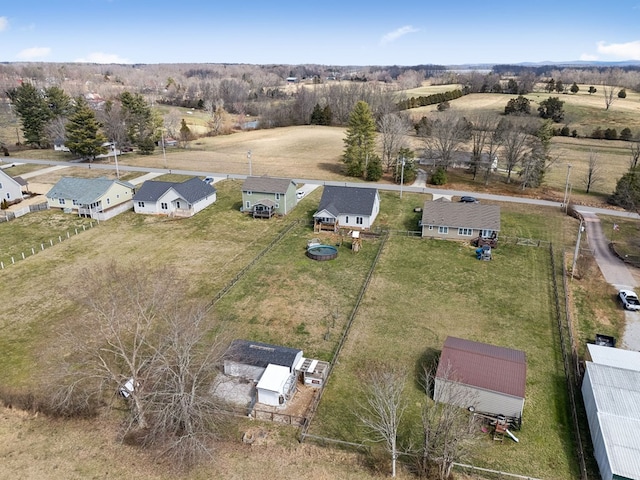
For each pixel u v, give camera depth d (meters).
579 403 28.92
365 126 81.12
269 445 25.44
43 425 26.86
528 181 75.25
